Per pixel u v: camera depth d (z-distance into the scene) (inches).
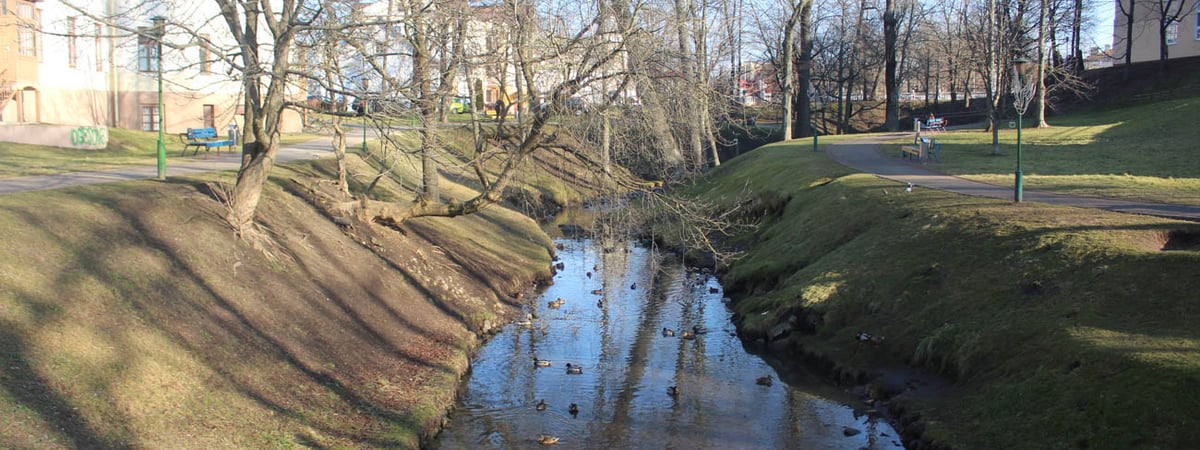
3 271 439.8
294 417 445.7
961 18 2417.6
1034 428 428.8
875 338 624.7
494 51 671.1
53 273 461.4
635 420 524.4
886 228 820.6
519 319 773.3
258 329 524.4
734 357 664.4
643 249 1163.9
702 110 780.0
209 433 398.6
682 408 546.9
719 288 920.9
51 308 428.5
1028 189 936.3
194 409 413.4
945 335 574.2
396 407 499.2
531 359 651.5
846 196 1002.7
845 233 872.3
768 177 1380.4
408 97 629.3
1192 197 818.2
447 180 1352.1
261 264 611.2
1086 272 562.6
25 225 503.8
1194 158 1181.1
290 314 567.8
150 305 481.4
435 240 892.0
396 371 560.7
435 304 729.6
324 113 626.5
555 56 640.4
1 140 1063.0
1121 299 514.9
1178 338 446.3
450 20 676.7
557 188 1510.8
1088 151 1350.9
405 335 633.0
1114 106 2055.9
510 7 651.5
